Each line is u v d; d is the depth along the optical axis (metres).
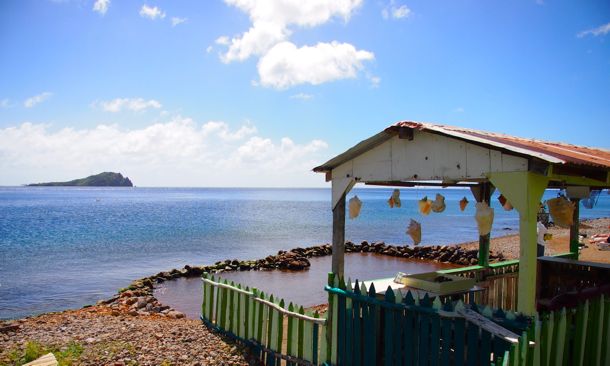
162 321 10.78
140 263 25.42
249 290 8.39
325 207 102.75
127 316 11.77
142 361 7.55
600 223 48.28
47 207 88.44
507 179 4.89
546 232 9.42
